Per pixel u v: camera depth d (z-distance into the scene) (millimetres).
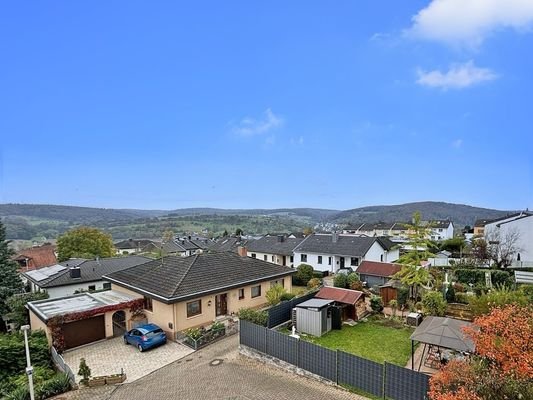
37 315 21234
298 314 20953
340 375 14102
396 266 33844
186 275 23719
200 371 16516
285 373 15727
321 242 48469
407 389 12258
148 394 14555
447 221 93562
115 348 20125
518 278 33812
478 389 8969
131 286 24609
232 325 21828
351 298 23016
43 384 15031
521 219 44094
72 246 56406
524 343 9648
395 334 20266
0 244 34000
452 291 26906
